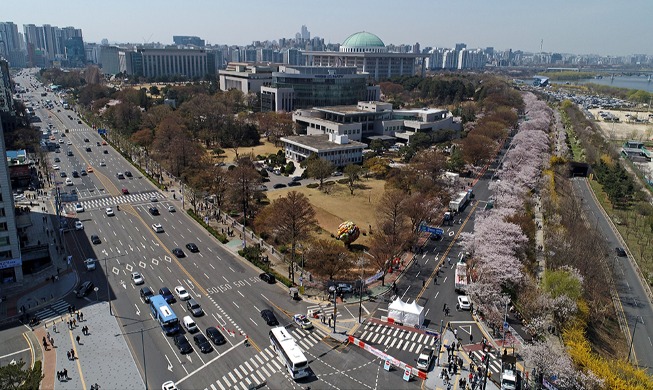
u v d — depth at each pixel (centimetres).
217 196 16425
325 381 7912
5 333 9056
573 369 7725
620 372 7981
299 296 10712
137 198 17188
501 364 8369
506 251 11375
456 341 9106
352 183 18250
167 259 12350
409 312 9600
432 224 15225
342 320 9812
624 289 12356
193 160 19688
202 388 7656
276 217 12594
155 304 9531
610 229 16475
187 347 8575
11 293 10556
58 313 9794
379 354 8656
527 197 16588
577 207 16675
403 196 14188
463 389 7694
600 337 10038
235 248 13162
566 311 9550
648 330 10556
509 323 9819
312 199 17075
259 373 8062
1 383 6456
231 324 9506
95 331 9150
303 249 12156
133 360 8294
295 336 9188
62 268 11719
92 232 13950
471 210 16712
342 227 13000
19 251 10956
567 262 11981
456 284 10962
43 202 16425
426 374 8075
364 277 11581
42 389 7506
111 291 10681
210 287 10969
